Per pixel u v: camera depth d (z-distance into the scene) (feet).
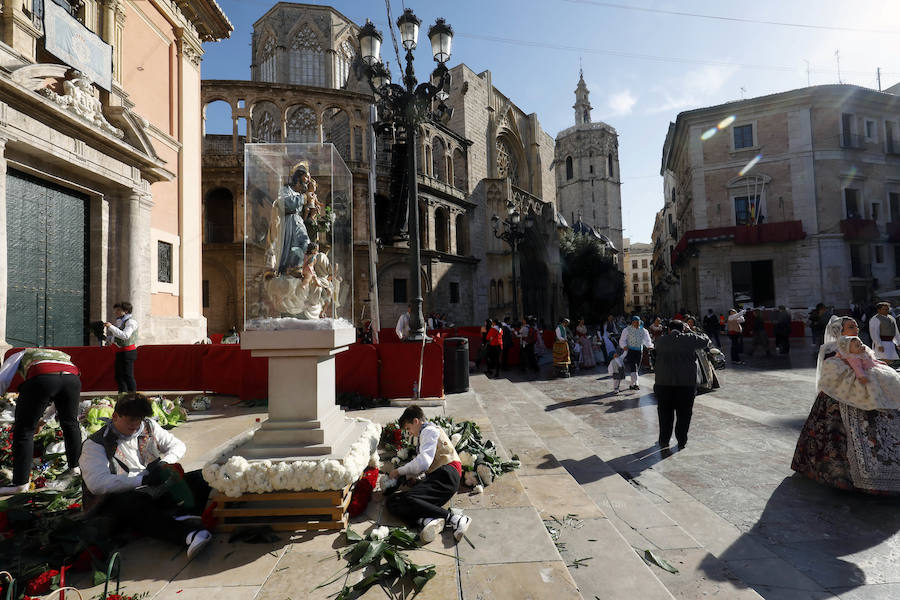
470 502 10.78
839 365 13.47
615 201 204.74
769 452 17.37
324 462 9.20
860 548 10.30
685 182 96.68
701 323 80.94
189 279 43.45
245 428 18.38
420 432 11.13
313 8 103.65
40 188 29.48
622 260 203.62
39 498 10.50
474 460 12.63
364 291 74.69
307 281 10.75
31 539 8.35
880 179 83.05
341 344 10.68
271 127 99.60
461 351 27.04
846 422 13.25
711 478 14.92
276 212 10.71
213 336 49.11
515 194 119.03
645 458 17.24
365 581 7.22
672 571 9.14
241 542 8.82
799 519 11.81
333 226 11.78
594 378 39.17
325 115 100.07
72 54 29.30
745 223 82.89
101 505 9.07
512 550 8.45
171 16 41.22
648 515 11.91
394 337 62.90
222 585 7.40
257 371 24.86
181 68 43.06
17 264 27.76
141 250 36.52
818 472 13.84
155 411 18.35
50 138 27.37
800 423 21.33
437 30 27.04
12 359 11.93
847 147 80.43
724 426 21.33
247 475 9.02
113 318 34.40
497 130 119.24
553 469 13.79
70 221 31.78
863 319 61.31
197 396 24.61
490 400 26.09
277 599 7.00
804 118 80.89
